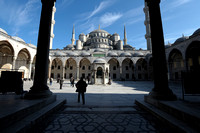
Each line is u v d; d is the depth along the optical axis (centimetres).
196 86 455
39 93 462
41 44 521
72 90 1185
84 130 274
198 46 2144
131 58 3925
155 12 540
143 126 301
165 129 282
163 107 388
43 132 261
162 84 470
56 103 480
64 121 334
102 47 4866
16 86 564
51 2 584
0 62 2566
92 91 1105
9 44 2325
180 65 2769
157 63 495
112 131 270
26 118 303
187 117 278
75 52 4319
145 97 535
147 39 4256
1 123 230
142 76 4228
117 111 438
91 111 436
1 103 373
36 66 507
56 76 4228
